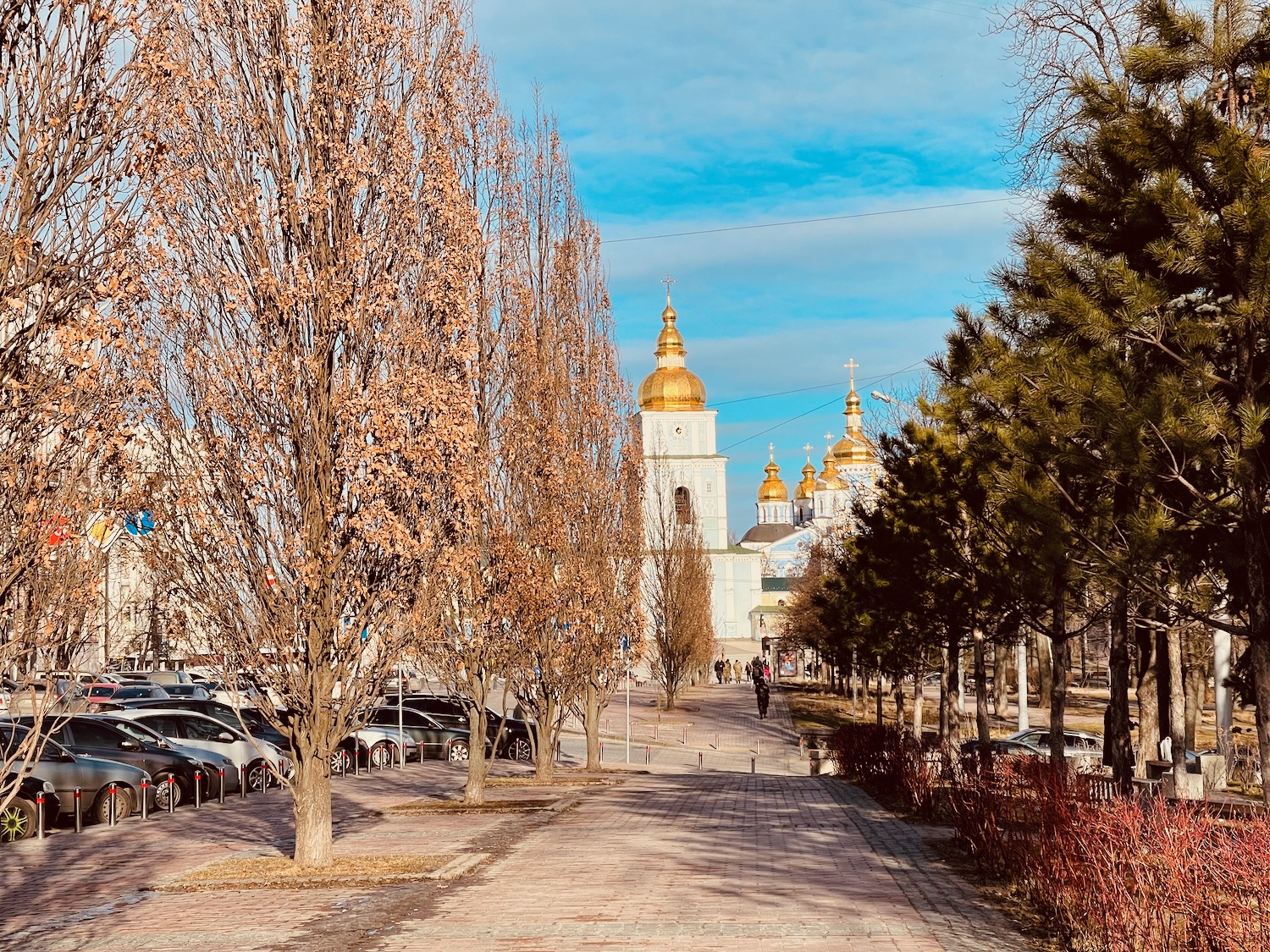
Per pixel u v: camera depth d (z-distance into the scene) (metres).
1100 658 78.12
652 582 66.44
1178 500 11.56
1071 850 9.66
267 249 14.22
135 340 10.82
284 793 26.03
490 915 11.37
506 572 21.59
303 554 13.80
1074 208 11.80
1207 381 10.26
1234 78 10.78
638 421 32.09
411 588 14.35
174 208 13.45
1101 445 10.97
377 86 15.18
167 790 21.91
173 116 11.69
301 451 14.00
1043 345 12.54
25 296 8.80
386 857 14.93
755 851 15.38
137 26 9.20
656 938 10.13
